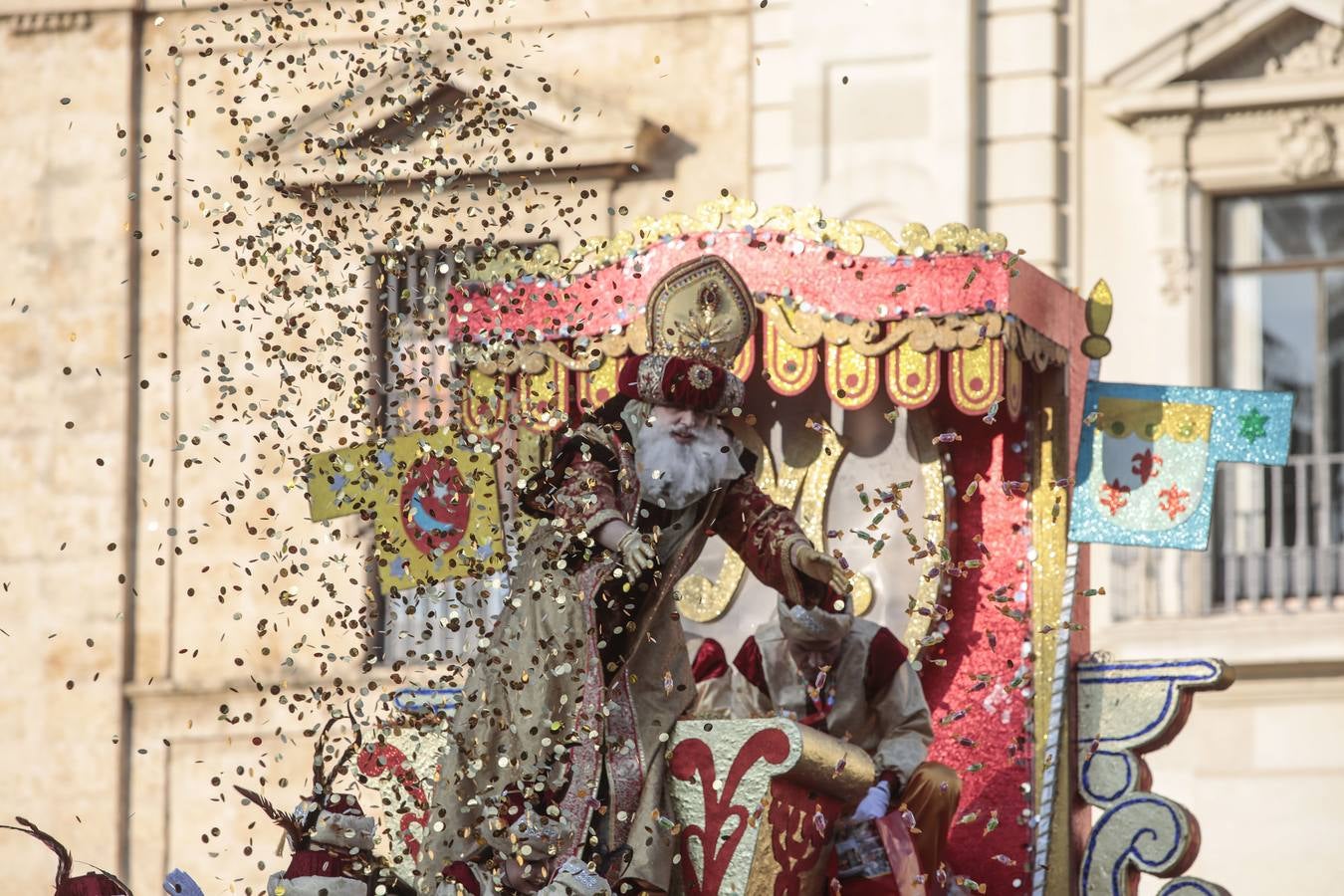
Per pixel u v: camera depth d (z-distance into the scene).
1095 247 23.03
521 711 8.30
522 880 8.07
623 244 10.66
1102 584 23.30
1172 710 10.26
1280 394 10.75
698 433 8.68
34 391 24.41
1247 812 22.62
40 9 24.61
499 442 9.63
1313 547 23.22
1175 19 22.81
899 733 9.91
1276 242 23.28
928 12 22.95
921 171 22.83
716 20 23.28
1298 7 22.58
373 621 10.16
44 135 24.69
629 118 22.62
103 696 23.75
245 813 22.92
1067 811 10.30
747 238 10.52
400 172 9.24
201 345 23.91
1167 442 10.86
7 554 24.17
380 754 8.86
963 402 10.07
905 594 11.05
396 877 8.62
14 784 23.75
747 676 10.24
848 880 9.10
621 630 8.43
